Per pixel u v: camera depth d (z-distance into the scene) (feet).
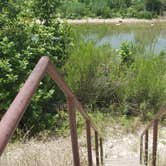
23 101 5.46
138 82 33.40
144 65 34.53
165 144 26.84
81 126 28.09
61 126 28.22
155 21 155.94
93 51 33.60
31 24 29.71
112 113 32.65
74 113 10.19
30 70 27.81
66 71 33.14
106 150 26.40
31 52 28.55
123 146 27.35
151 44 38.40
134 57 36.91
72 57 33.01
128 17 163.22
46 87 28.53
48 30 30.50
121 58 36.45
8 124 4.83
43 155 15.70
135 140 28.50
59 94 30.99
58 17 32.55
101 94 33.71
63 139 25.02
